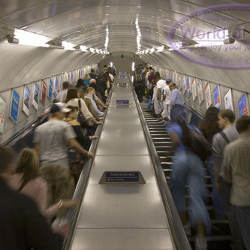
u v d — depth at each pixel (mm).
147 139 6449
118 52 41562
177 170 4211
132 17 10344
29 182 2854
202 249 4145
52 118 4715
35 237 1823
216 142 4180
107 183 4121
